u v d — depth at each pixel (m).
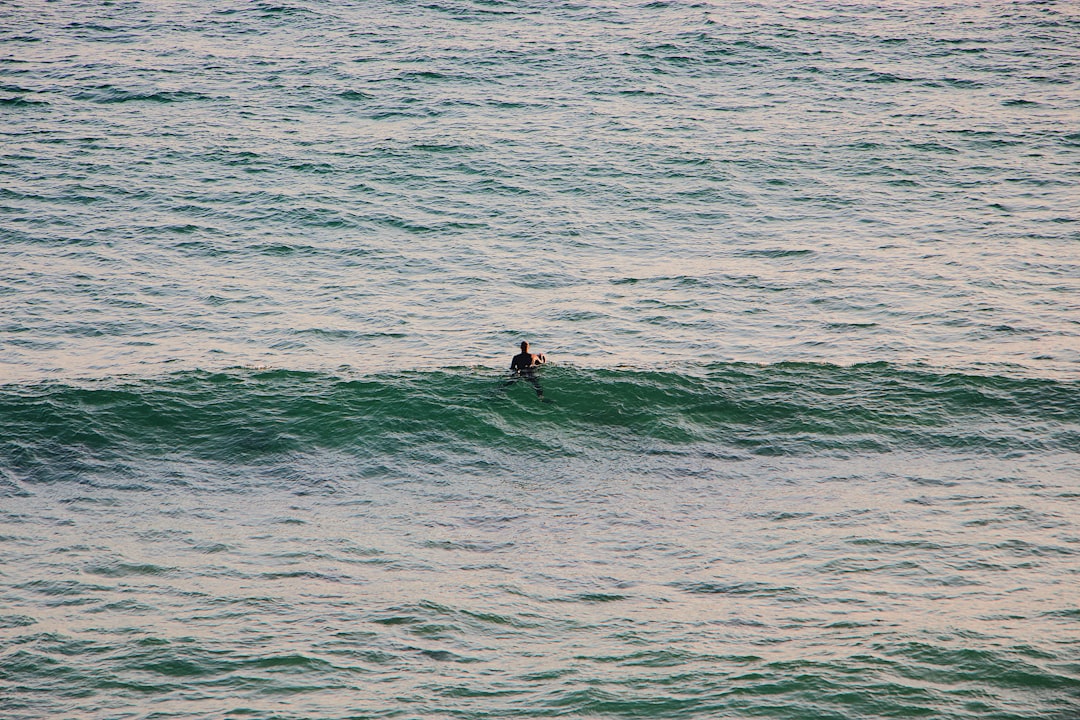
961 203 159.62
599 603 73.56
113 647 67.38
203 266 140.25
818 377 110.75
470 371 111.81
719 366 113.19
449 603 73.31
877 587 74.31
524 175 172.38
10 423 100.44
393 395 106.62
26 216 154.12
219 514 87.56
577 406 105.62
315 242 148.12
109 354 115.88
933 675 63.50
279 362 114.31
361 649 67.56
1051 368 111.31
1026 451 96.50
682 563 79.06
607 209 159.38
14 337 119.38
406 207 160.00
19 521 85.25
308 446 99.31
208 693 62.91
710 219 155.88
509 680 64.38
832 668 64.38
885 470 94.19
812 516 86.00
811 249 144.75
